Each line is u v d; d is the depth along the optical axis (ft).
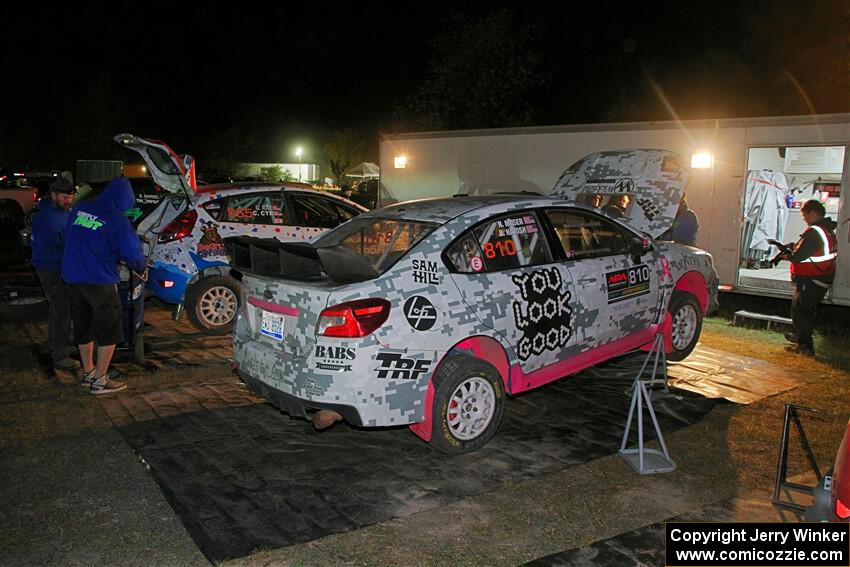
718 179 30.78
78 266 18.33
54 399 18.66
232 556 11.26
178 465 14.74
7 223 53.52
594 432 16.92
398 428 16.97
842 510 8.65
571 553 11.47
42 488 13.61
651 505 13.21
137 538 11.82
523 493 13.64
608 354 18.71
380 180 45.50
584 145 34.58
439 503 13.19
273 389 14.83
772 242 25.12
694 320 22.79
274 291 15.16
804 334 24.23
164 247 24.90
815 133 27.91
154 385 20.07
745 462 15.23
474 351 15.80
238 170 162.81
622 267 18.81
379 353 13.85
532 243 17.02
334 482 14.03
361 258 14.23
